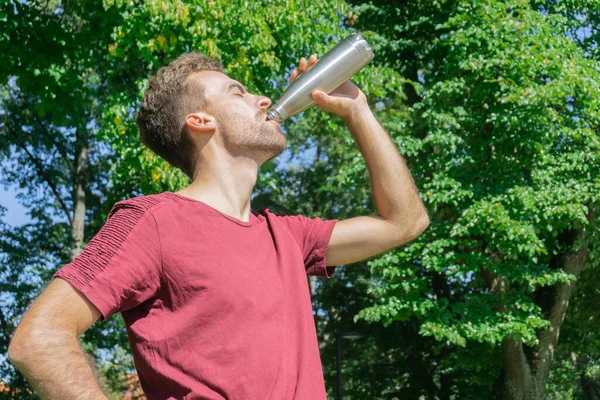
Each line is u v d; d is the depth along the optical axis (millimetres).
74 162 22219
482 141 13461
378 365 22641
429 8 15664
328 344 24688
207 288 1563
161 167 9875
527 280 14102
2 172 23141
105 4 9484
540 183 13336
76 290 1500
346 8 11844
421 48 15547
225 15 9891
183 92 1850
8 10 10508
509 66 13070
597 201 13961
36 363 1422
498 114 13055
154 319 1574
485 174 13492
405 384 22328
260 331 1567
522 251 13930
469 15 13703
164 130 1861
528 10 13406
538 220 12844
